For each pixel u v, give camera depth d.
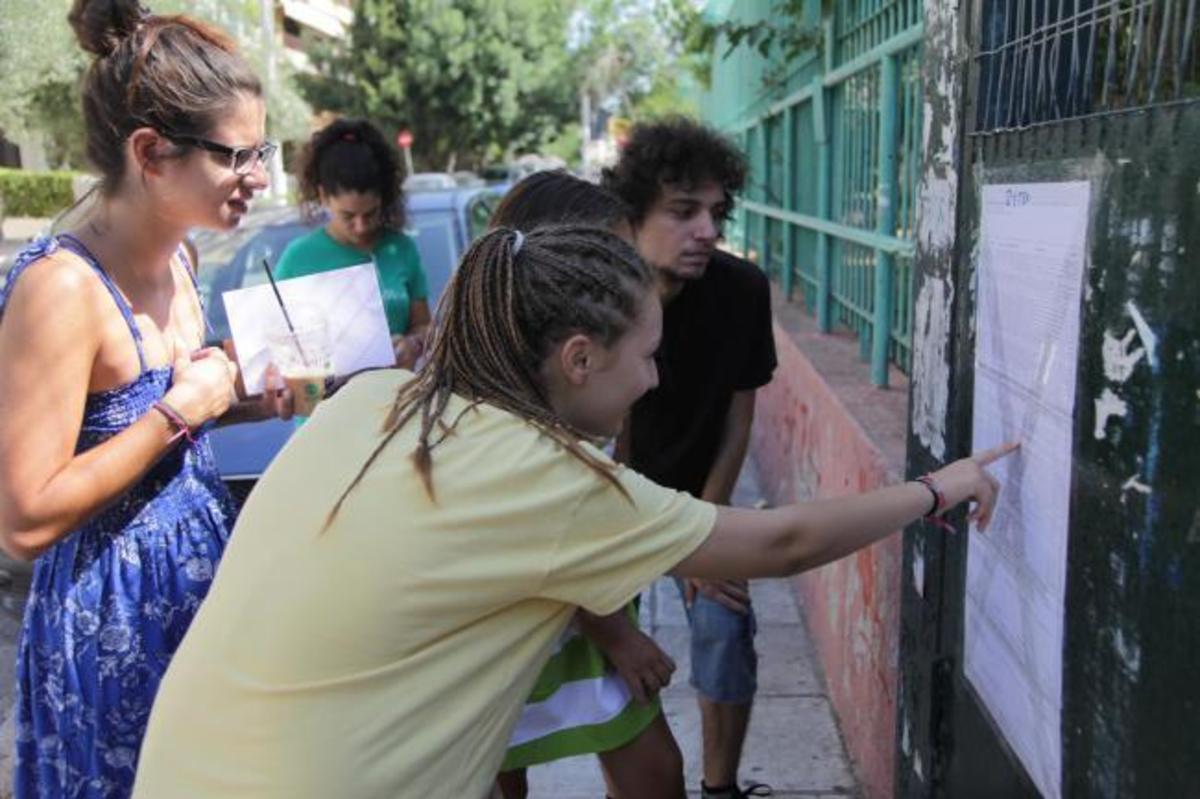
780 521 1.43
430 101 33.12
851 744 3.11
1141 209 1.19
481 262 1.40
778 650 3.82
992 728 1.69
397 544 1.30
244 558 1.41
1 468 1.65
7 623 4.16
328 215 3.85
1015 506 1.56
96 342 1.73
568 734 1.91
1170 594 1.15
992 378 1.65
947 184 1.85
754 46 6.17
